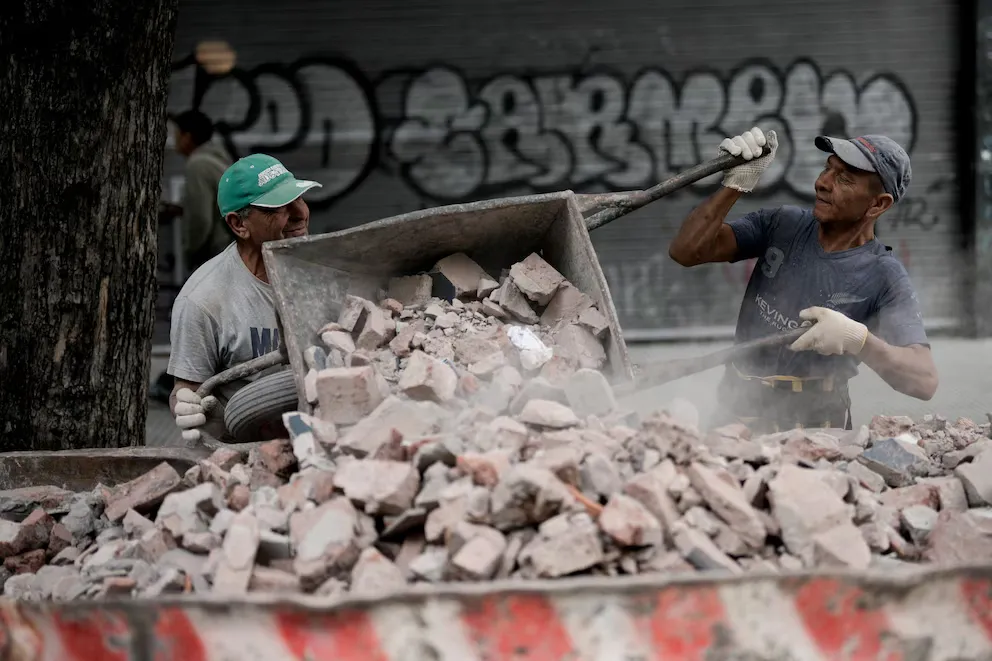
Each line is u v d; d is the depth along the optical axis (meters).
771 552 2.96
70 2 4.58
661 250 11.81
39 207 4.66
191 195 9.91
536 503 2.81
